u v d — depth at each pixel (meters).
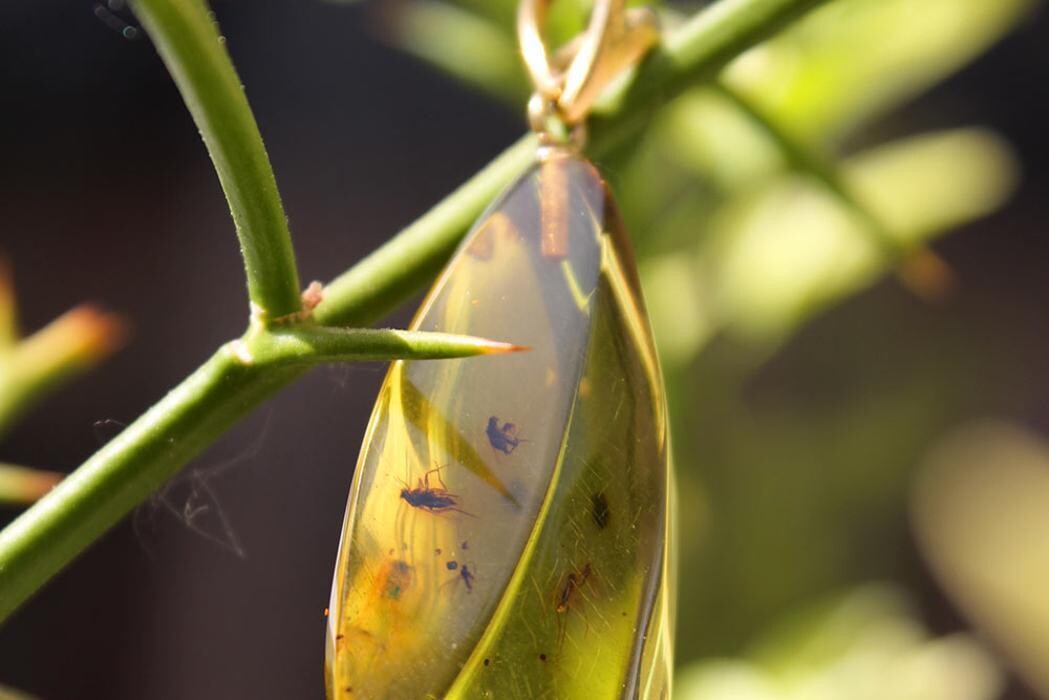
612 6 0.15
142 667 0.42
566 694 0.14
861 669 0.25
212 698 0.42
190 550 0.43
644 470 0.14
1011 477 0.40
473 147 0.46
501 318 0.14
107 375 0.42
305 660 0.43
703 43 0.15
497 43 0.21
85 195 0.43
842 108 0.23
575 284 0.14
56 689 0.41
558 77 0.15
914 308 0.44
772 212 0.26
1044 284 0.45
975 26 0.24
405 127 0.46
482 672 0.14
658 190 0.24
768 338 0.25
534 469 0.14
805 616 0.26
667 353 0.22
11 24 0.41
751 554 0.28
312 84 0.46
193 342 0.43
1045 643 0.37
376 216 0.46
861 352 0.43
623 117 0.15
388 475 0.14
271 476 0.41
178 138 0.43
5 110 0.42
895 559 0.39
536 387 0.14
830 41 0.23
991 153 0.28
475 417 0.14
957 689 0.25
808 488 0.32
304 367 0.14
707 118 0.21
